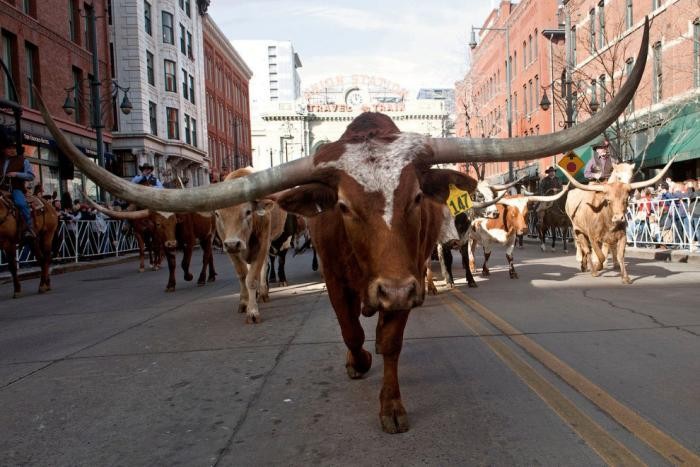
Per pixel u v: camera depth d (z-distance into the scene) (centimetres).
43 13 2247
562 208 1622
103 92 2795
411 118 6506
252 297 707
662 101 2141
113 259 1894
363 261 309
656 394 386
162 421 375
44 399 434
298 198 349
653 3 2216
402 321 345
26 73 2142
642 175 2134
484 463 293
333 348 550
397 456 306
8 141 1159
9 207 1041
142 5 3406
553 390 401
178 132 3844
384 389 351
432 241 435
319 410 382
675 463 287
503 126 4238
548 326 608
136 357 555
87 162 325
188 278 1153
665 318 632
